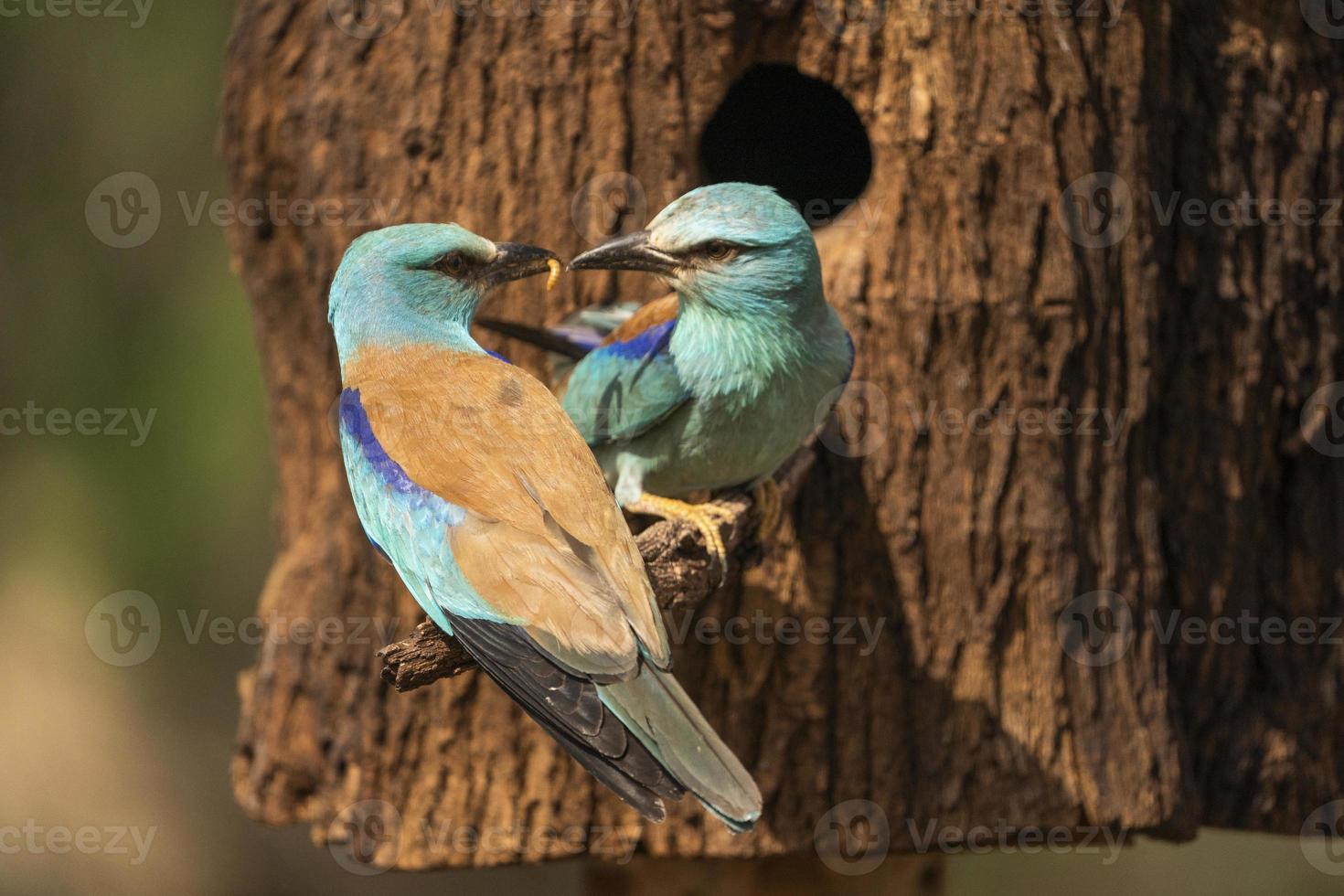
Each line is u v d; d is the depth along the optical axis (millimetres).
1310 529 11242
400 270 8984
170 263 15977
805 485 10555
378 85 10703
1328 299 11234
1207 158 10953
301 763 11031
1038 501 10414
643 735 7113
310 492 11148
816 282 9555
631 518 10766
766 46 10625
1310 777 11227
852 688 10547
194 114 15945
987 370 10430
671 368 9625
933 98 10367
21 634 16734
